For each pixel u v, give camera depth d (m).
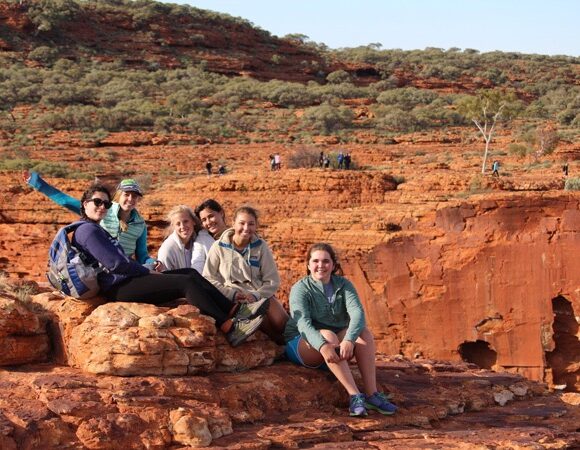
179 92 104.38
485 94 65.00
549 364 26.31
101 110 87.25
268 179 35.09
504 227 26.64
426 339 27.09
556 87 149.12
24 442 6.25
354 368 9.04
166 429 6.71
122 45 128.00
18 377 7.10
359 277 27.75
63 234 7.71
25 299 8.00
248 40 138.88
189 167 65.06
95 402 6.70
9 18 122.44
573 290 26.11
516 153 62.94
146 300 7.84
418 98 113.81
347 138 81.56
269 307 8.52
